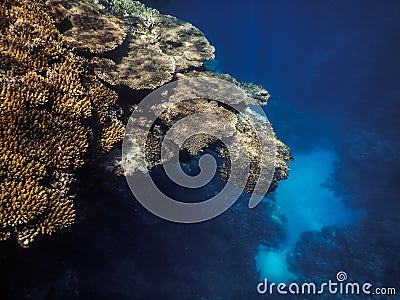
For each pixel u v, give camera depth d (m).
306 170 14.27
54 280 5.23
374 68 19.11
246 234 10.48
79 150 3.87
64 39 4.61
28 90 3.64
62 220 3.51
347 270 10.71
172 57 6.09
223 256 9.16
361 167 14.25
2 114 3.40
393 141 14.94
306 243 11.41
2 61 3.69
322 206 12.91
